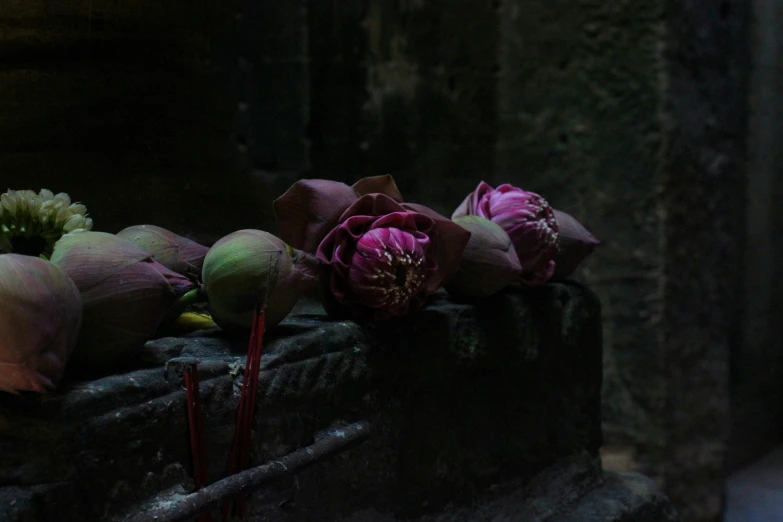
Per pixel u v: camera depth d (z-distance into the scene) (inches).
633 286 64.4
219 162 41.8
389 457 35.0
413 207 34.8
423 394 36.0
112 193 37.9
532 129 68.6
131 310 28.7
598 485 43.5
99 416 27.7
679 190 63.4
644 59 62.1
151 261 29.9
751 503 74.2
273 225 42.1
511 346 38.9
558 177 67.5
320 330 33.0
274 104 73.7
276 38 73.0
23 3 36.6
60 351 27.2
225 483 29.5
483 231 37.3
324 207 34.1
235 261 31.1
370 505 34.5
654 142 62.3
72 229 31.3
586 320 42.6
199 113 40.9
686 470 66.4
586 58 65.1
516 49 68.7
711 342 68.5
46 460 27.0
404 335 35.0
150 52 39.3
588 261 66.4
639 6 61.9
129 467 28.2
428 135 72.6
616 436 66.1
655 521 43.0
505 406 39.3
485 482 38.6
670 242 63.2
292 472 31.0
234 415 30.4
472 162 71.5
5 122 37.4
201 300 32.0
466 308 37.4
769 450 88.0
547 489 41.1
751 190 79.7
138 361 29.6
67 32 37.4
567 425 42.2
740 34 71.4
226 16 42.5
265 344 31.7
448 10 71.0
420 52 72.2
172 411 29.0
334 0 72.3
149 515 28.2
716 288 68.7
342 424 33.3
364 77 73.2
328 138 73.7
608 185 64.9
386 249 32.9
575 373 42.4
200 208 39.9
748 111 76.6
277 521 31.6
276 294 31.5
